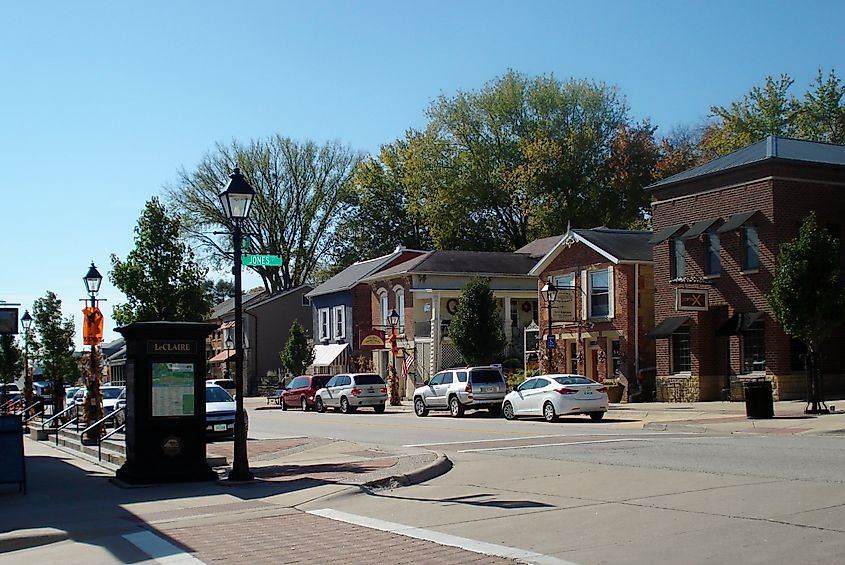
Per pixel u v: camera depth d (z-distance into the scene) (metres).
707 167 35.25
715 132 63.38
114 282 25.56
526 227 64.00
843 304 25.67
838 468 14.06
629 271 37.66
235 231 15.77
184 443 15.55
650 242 35.94
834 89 55.56
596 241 39.12
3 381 55.75
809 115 56.25
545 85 63.59
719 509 10.88
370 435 26.22
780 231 30.92
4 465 14.52
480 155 63.44
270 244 70.62
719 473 14.12
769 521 9.98
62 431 27.42
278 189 70.31
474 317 41.25
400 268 52.38
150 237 25.69
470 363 41.34
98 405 25.05
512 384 42.00
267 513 12.28
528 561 8.67
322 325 63.50
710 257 33.72
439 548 9.52
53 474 17.91
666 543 9.17
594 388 29.19
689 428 24.23
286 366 59.84
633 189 60.22
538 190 60.56
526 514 11.43
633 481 13.78
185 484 15.32
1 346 54.50
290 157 70.50
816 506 10.72
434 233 65.00
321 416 39.03
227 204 15.57
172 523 11.70
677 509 11.08
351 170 73.31
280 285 76.06
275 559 9.28
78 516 12.34
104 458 20.19
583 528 10.27
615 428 25.80
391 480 14.84
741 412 27.92
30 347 52.31
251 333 71.12
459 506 12.36
